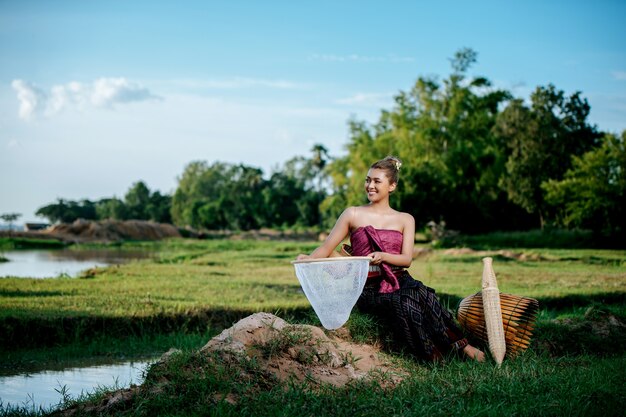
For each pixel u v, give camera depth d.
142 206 140.12
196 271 20.27
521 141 46.16
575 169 41.38
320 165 97.25
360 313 5.85
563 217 43.28
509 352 5.70
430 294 5.59
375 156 58.38
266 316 5.29
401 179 43.69
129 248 51.53
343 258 4.96
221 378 4.45
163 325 10.43
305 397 4.26
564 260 26.48
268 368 4.71
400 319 5.45
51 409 5.52
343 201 63.25
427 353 5.41
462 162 50.75
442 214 43.91
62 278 16.97
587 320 7.66
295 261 5.11
